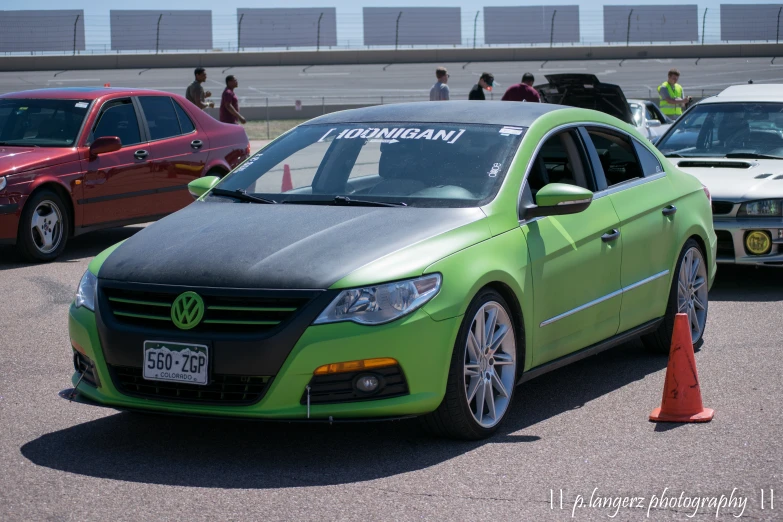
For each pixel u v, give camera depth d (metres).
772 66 48.34
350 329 3.97
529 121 5.25
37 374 5.72
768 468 4.06
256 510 3.63
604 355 6.21
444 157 5.01
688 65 49.12
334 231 4.42
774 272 9.27
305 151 5.37
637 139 5.97
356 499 3.74
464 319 4.28
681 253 6.00
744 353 6.14
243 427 4.72
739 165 8.86
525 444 4.42
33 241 9.55
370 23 52.25
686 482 3.91
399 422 4.76
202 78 17.20
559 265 4.88
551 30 52.91
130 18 49.09
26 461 4.21
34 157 9.59
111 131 10.27
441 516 3.56
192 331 4.08
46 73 46.16
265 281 4.05
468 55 51.91
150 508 3.65
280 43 51.28
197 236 4.52
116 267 4.40
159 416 4.66
